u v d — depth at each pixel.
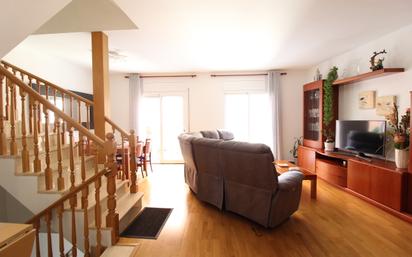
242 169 2.70
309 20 2.95
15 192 2.31
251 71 6.13
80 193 2.52
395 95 3.41
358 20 2.97
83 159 2.27
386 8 2.65
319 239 2.42
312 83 5.14
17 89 3.12
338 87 4.71
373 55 3.59
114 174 2.32
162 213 3.12
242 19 2.88
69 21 2.91
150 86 6.29
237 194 2.89
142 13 2.68
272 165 2.43
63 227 2.38
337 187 4.07
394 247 2.26
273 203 2.52
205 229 2.68
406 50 3.21
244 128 6.29
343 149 4.23
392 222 2.78
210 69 5.92
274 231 2.61
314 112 5.25
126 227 2.72
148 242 2.41
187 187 4.27
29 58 4.00
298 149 5.56
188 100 6.29
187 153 3.64
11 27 1.76
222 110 6.25
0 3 1.52
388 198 3.03
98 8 2.75
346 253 2.17
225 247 2.30
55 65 4.58
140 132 6.23
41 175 2.32
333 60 4.89
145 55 4.52
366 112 4.02
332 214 3.02
